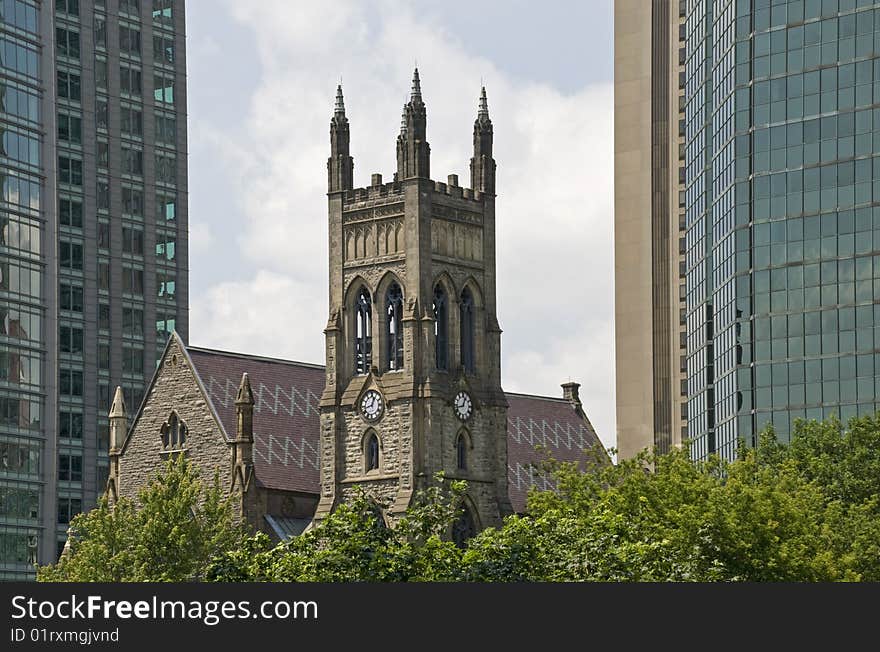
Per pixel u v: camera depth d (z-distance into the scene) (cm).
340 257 18438
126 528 15575
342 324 18338
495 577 9562
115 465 18325
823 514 12862
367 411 18050
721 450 18000
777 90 17175
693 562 10819
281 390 18688
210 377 18050
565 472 13538
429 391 17788
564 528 10194
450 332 18325
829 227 16762
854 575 11712
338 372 18300
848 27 16725
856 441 14325
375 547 9606
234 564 9906
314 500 18200
